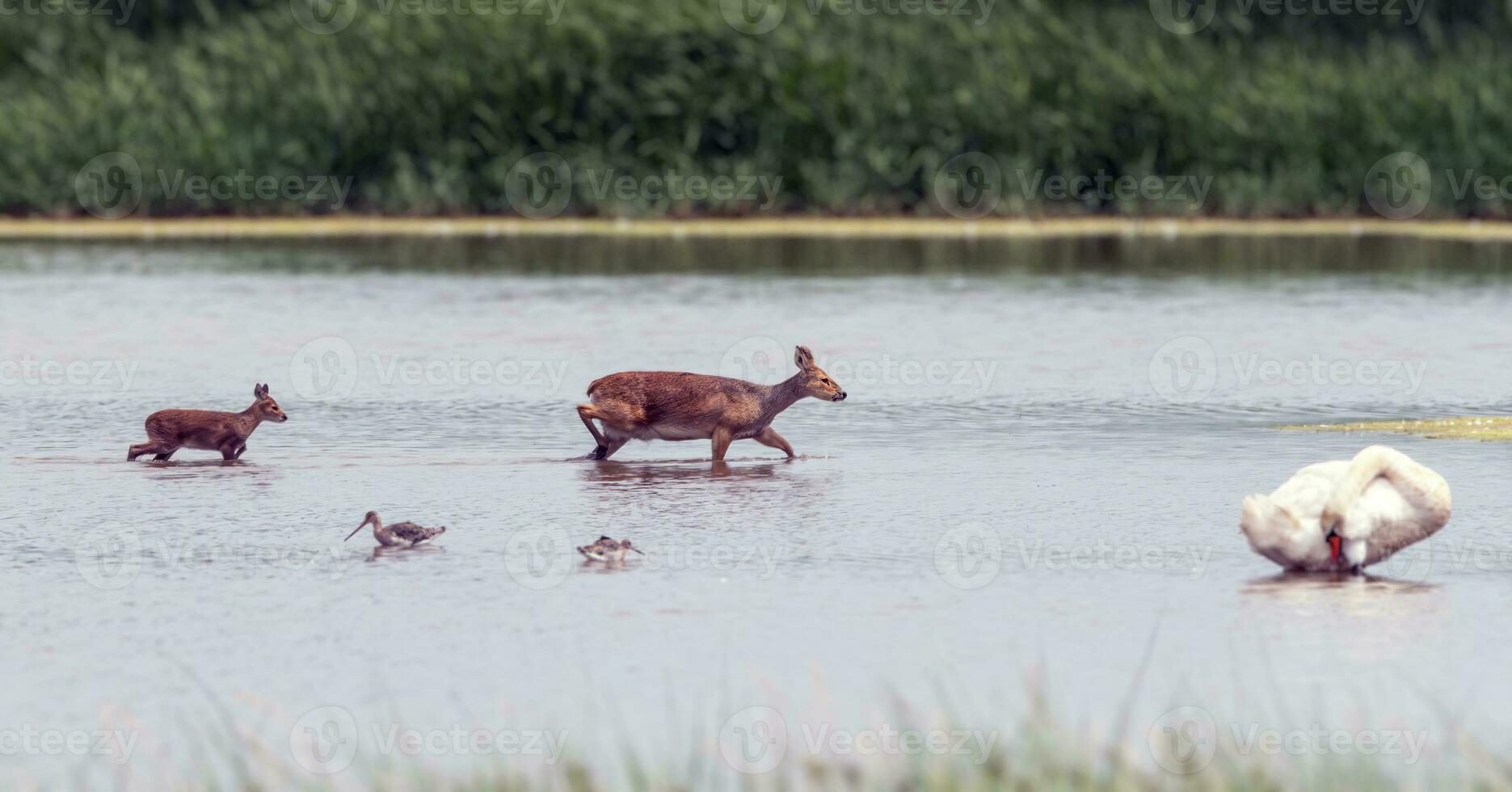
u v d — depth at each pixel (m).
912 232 121.50
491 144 123.25
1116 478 50.44
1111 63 125.62
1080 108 124.75
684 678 33.47
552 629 36.28
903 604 37.88
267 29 132.62
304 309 86.62
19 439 56.97
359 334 79.00
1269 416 60.53
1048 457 53.72
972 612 37.28
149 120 123.88
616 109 123.94
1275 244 115.25
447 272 101.25
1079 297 90.69
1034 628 36.22
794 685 33.06
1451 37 139.62
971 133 124.38
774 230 121.81
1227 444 55.50
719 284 95.88
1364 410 61.59
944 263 105.88
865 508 46.53
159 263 104.69
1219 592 38.56
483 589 39.06
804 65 123.56
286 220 123.69
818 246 114.12
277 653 34.97
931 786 27.84
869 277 99.06
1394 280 97.50
